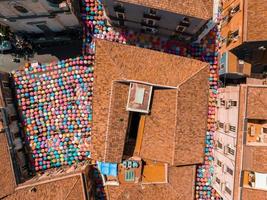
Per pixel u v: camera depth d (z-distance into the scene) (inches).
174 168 1381.6
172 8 1125.7
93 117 1314.0
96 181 1459.2
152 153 1359.5
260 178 1218.0
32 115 1437.0
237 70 1375.5
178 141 1305.4
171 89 1295.5
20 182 1353.3
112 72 1268.5
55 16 1189.7
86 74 1430.9
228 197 1289.4
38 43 1450.5
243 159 1208.8
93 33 1430.9
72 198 1296.8
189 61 1314.0
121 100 1282.0
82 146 1461.6
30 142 1446.9
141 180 1406.3
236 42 1264.8
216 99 1491.1
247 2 1182.3
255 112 1198.9
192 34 1371.8
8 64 1448.1
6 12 1106.1
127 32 1444.4
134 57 1279.5
